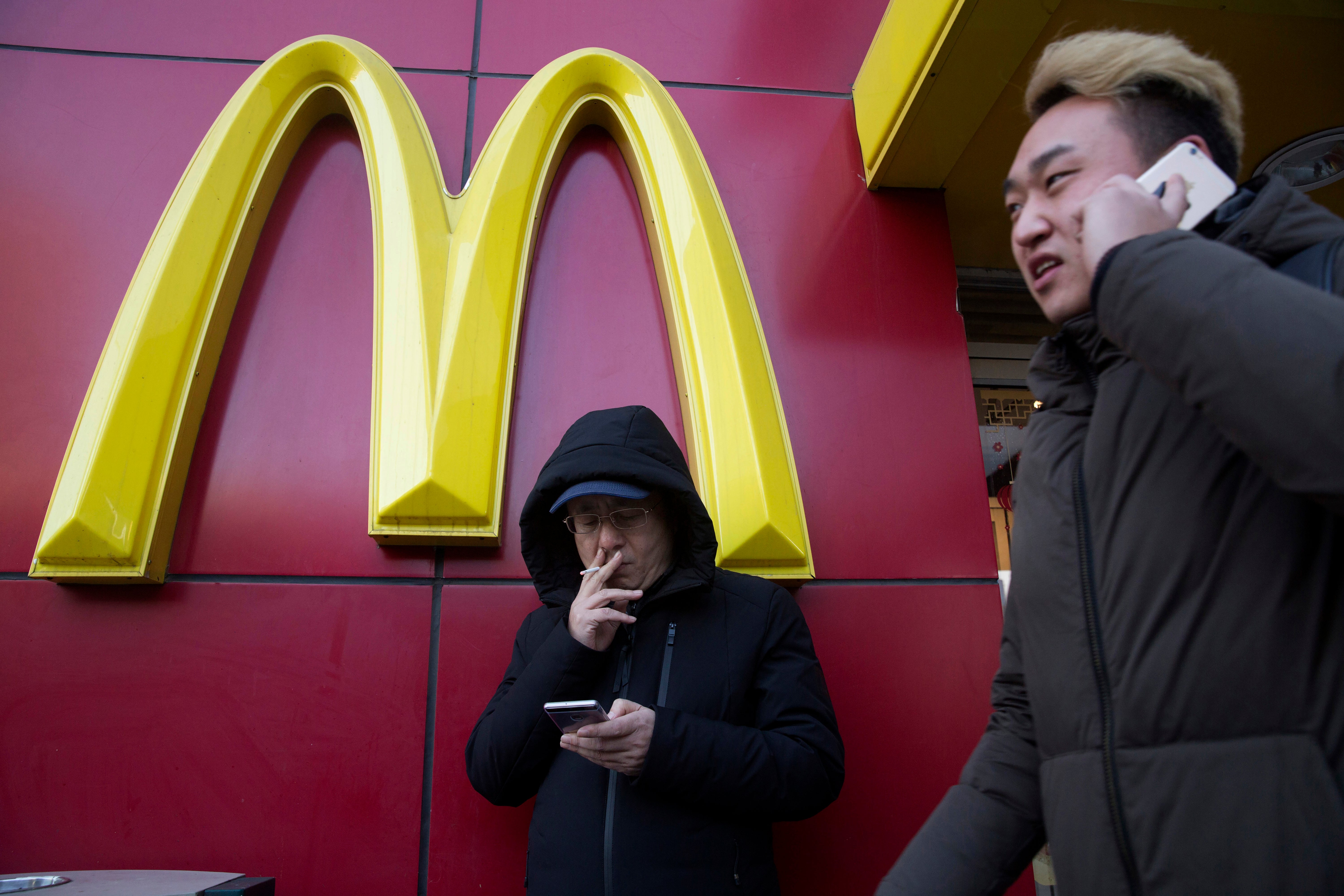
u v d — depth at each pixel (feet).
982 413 9.88
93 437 6.30
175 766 6.06
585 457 5.30
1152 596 2.42
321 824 6.07
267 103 7.52
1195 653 2.29
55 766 5.97
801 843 6.36
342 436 6.98
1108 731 2.52
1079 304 2.94
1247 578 2.25
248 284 7.32
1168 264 2.22
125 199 7.39
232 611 6.44
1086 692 2.61
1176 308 2.15
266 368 7.09
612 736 4.40
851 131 8.65
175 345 6.63
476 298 7.00
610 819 4.67
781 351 7.66
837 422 7.50
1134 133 2.95
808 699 5.16
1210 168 2.64
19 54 7.69
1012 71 7.06
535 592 6.72
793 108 8.64
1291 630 2.17
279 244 7.50
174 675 6.24
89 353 6.92
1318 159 8.70
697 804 4.63
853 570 7.07
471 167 7.90
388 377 6.75
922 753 6.68
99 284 7.11
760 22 8.92
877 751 6.63
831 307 7.90
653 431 5.64
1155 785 2.32
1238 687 2.21
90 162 7.46
